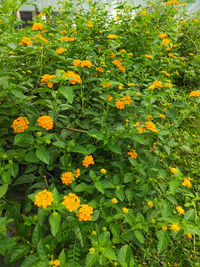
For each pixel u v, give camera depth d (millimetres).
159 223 1308
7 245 912
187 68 3805
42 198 1063
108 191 1607
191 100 2674
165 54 3330
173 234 1376
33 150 1388
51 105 1612
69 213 1327
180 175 1528
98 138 1571
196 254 1727
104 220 1477
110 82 1734
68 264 1006
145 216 1715
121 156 1932
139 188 1635
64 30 2688
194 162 2631
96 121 1990
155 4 4129
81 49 2326
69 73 1559
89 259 1054
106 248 1089
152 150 2021
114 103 1845
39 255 1040
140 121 1878
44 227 1356
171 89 2100
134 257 1661
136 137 1569
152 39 3291
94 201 1418
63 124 1953
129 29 3238
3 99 1651
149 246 1675
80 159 1922
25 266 1022
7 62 1973
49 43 2084
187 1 3416
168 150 1847
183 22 3816
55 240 1258
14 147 1750
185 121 3172
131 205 1832
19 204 1498
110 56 2406
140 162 1892
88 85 2289
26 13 4227
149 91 2021
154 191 1745
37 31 2094
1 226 921
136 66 2479
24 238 1271
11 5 1353
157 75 3092
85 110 1911
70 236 1362
